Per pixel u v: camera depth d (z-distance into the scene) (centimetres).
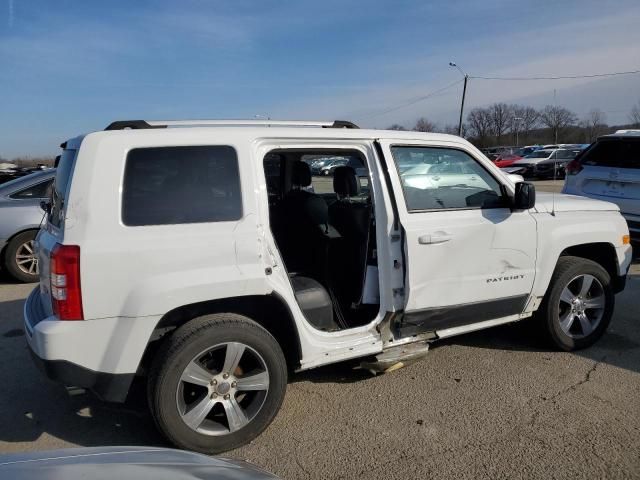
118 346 268
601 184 770
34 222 687
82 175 268
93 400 362
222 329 284
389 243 340
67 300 259
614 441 298
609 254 450
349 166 388
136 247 269
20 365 423
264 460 286
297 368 327
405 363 370
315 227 379
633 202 723
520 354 425
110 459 185
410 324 353
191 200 286
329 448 297
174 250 275
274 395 303
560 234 409
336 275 378
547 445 295
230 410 293
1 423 333
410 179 355
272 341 301
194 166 290
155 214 278
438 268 352
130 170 276
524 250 390
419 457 287
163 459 190
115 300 265
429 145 366
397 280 343
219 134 299
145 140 282
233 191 296
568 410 334
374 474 273
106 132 281
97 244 263
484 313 385
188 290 275
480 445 297
